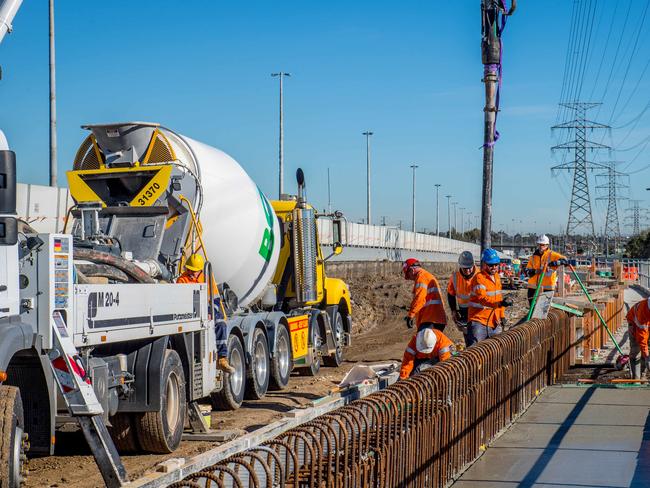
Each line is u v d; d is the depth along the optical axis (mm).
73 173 11992
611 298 22359
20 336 6941
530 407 11977
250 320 13969
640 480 8055
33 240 7336
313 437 5484
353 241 56281
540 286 14164
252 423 11906
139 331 9000
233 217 13281
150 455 9766
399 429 6832
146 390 9422
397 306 33938
